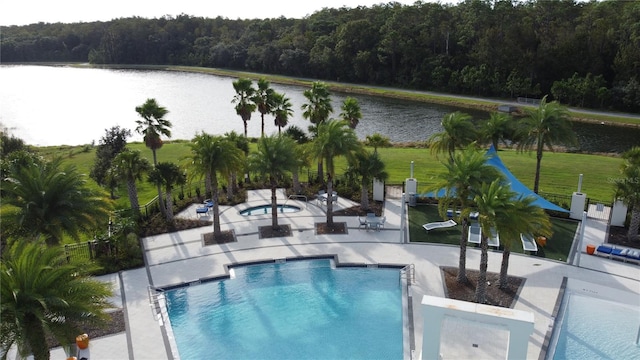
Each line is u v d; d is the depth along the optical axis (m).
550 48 101.38
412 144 67.75
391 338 23.56
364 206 39.50
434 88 118.56
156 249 33.03
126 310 25.69
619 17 100.38
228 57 167.12
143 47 186.25
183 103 107.56
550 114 39.12
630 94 88.38
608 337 23.34
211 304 26.91
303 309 26.27
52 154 61.03
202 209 38.19
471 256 31.39
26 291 16.53
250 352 22.70
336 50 134.50
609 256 30.69
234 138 43.75
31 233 25.80
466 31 117.25
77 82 142.00
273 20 183.62
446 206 26.30
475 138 40.66
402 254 31.89
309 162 37.09
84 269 19.27
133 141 76.12
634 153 33.84
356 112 49.50
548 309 25.20
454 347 22.36
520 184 37.09
